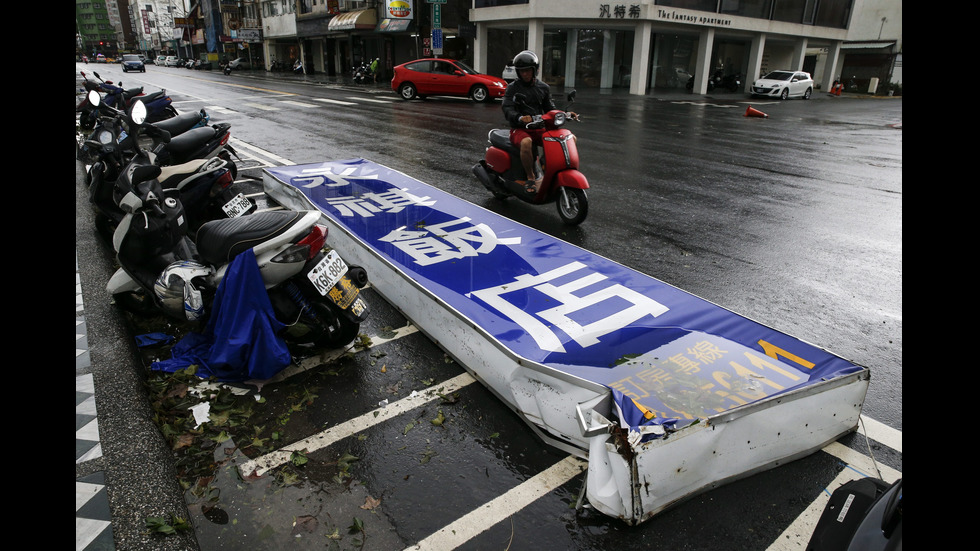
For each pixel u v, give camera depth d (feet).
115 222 13.60
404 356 11.75
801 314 14.15
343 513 7.82
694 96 94.58
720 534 7.55
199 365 11.01
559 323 11.23
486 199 24.23
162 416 9.64
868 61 137.80
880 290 15.66
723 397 8.91
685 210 23.18
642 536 7.52
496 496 8.16
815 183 28.91
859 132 52.08
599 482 7.75
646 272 16.53
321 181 22.35
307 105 59.16
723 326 11.31
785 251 18.62
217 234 10.50
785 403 8.53
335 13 127.03
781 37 109.29
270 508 7.87
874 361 12.01
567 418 8.91
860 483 5.96
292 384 10.72
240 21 187.73
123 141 15.76
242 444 9.10
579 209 19.89
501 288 12.85
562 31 99.71
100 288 14.14
